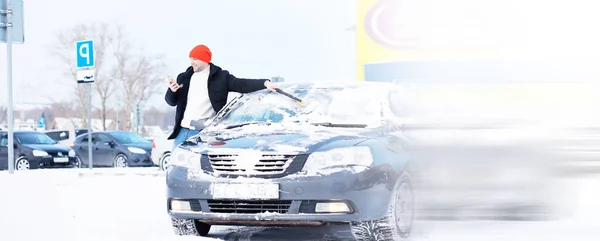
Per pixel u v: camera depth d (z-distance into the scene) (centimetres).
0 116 7412
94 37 6178
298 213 601
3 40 1460
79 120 6788
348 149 611
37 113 7938
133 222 772
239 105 757
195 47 802
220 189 620
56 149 2234
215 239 627
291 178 602
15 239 641
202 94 802
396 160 636
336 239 675
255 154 618
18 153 2194
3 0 1478
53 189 1000
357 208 597
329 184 595
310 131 647
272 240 670
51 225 710
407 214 650
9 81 1443
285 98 742
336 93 731
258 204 613
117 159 2322
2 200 853
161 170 1869
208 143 654
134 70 6244
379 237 619
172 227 720
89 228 716
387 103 710
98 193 1029
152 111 7744
